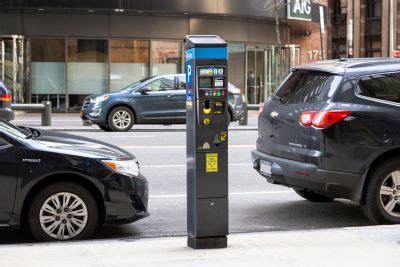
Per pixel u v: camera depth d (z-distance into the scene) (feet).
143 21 112.57
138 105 75.77
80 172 25.82
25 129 29.84
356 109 28.58
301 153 29.22
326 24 133.08
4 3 102.01
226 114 22.65
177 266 21.56
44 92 110.32
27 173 25.36
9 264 21.68
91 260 22.25
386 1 177.99
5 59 108.06
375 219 29.09
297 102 30.53
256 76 124.98
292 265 21.85
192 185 23.32
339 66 29.76
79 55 111.14
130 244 24.62
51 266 21.49
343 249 23.91
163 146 59.98
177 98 76.69
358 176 28.58
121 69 112.68
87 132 75.10
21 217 25.67
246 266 21.66
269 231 29.14
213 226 23.47
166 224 30.68
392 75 29.58
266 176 31.94
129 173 26.84
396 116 28.81
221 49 22.21
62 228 26.00
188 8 108.27
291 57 129.39
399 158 29.04
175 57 114.83
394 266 21.83
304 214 33.12
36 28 108.58
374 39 186.60
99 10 106.83
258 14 114.83
